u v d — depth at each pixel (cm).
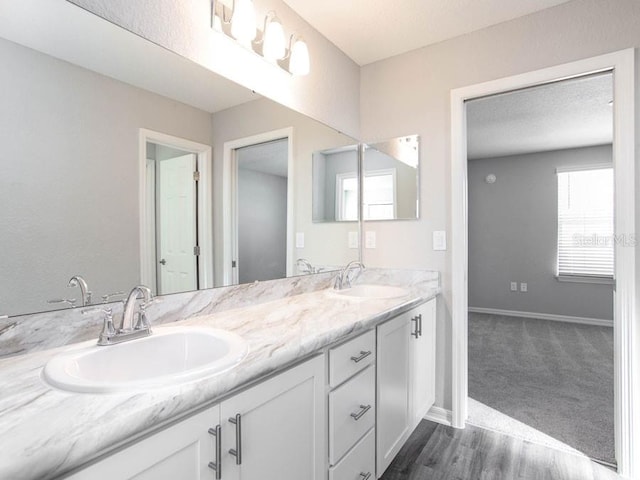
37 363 89
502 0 179
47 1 101
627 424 164
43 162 100
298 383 107
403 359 175
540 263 484
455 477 165
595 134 401
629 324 164
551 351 346
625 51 166
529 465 173
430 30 206
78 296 107
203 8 143
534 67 189
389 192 236
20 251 96
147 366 104
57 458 54
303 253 201
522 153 489
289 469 104
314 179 208
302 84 196
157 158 130
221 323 130
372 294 221
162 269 131
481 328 433
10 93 94
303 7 185
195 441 77
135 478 66
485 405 235
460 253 210
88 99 111
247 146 166
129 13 120
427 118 222
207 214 148
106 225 115
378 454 152
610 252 442
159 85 130
